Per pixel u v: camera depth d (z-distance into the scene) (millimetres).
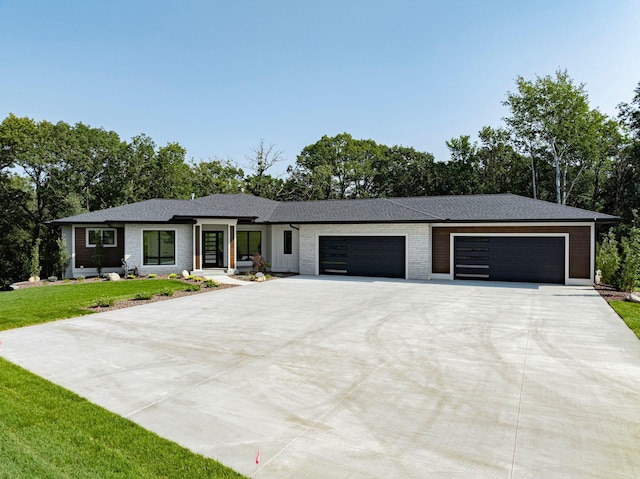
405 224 20219
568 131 36500
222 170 46531
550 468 3953
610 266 17438
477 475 3842
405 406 5441
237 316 11438
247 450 4340
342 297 14719
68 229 22016
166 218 21516
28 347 8359
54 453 4211
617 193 39344
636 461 4078
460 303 13383
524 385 6176
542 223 18109
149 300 14164
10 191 33688
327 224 21594
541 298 14305
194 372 6836
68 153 34844
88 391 6020
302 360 7457
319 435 4664
